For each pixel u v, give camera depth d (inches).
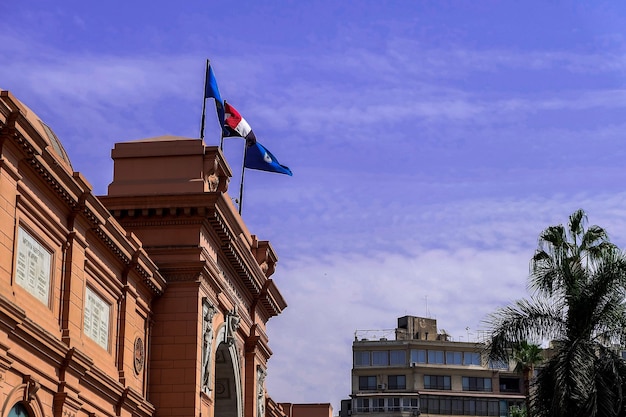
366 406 5236.2
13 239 1273.4
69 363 1405.0
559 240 2071.9
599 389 1806.1
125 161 1891.0
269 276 2432.3
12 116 1228.5
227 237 1943.9
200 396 1813.5
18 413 1295.5
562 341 1881.2
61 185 1393.9
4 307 1194.6
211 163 1892.2
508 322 1929.1
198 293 1825.8
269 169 2377.0
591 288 1889.8
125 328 1679.4
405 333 5492.1
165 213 1831.9
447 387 5251.0
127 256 1668.3
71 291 1445.6
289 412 3528.5
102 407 1563.7
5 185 1246.9
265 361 2449.6
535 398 1886.1
